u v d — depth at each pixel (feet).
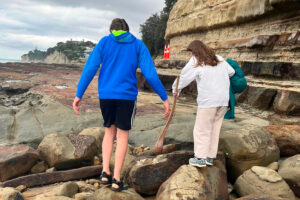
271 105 20.33
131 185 9.64
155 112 20.01
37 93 25.21
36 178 10.03
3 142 13.83
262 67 23.97
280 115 18.89
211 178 8.73
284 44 23.73
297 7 23.57
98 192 8.17
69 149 11.77
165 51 56.08
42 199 7.84
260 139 11.25
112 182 8.25
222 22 37.47
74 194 9.10
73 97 23.94
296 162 9.91
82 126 16.46
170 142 14.52
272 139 11.80
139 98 26.91
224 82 9.21
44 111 18.70
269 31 27.61
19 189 9.40
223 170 9.38
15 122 16.46
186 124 16.56
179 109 21.81
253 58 28.19
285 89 19.44
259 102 21.18
